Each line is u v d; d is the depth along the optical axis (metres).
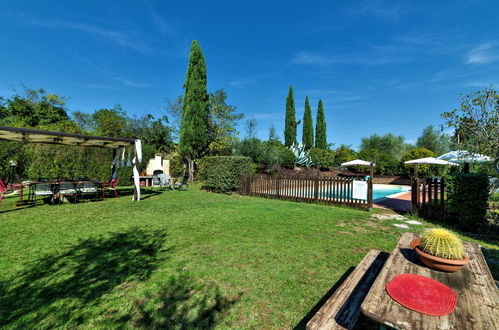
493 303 1.53
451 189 5.70
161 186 13.30
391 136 31.25
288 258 3.57
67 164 11.89
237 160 11.26
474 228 5.29
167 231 4.89
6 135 7.23
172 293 2.60
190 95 16.08
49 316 2.19
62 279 2.87
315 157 22.95
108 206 7.73
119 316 2.20
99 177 12.89
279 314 2.28
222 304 2.42
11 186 7.42
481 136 6.48
